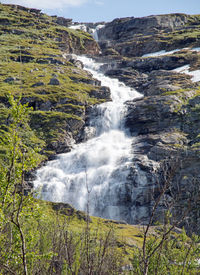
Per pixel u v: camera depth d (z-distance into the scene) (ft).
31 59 504.02
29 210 35.96
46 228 45.37
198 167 207.82
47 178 277.23
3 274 34.01
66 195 268.41
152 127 314.35
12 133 35.06
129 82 503.61
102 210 253.65
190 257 44.11
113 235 48.08
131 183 247.91
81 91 405.39
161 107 317.22
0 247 34.99
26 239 36.52
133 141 309.42
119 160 278.05
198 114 302.66
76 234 45.09
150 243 45.75
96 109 364.79
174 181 204.95
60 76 450.30
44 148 298.76
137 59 575.38
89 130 344.08
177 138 278.26
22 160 34.53
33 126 320.29
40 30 655.35
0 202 33.60
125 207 246.06
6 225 36.83
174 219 31.37
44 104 352.90
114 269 43.27
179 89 380.17
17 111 35.60
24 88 376.89
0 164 34.83
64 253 40.63
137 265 47.03
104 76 548.31
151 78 503.20
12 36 608.19
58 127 323.57
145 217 231.91
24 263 29.55
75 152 303.27
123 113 343.26
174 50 621.31
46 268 41.19
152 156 264.11
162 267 44.47
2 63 463.83
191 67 498.69
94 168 285.84
